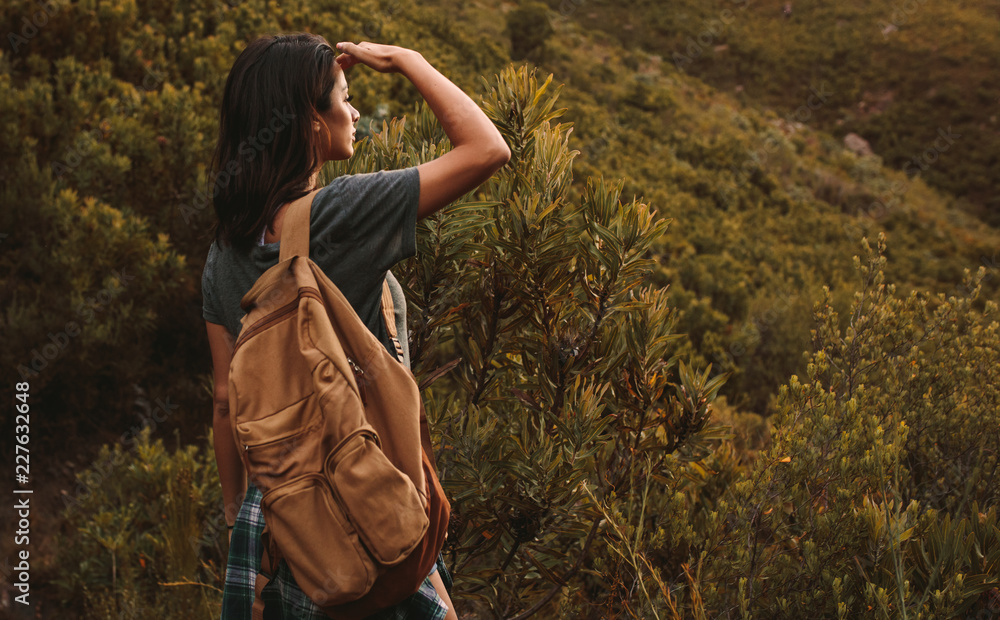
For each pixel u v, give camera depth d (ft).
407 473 3.05
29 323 10.91
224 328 3.62
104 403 11.91
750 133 78.02
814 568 4.49
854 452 5.05
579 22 109.91
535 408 5.55
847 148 92.89
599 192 5.32
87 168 13.14
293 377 2.99
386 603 2.97
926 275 53.11
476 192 6.48
